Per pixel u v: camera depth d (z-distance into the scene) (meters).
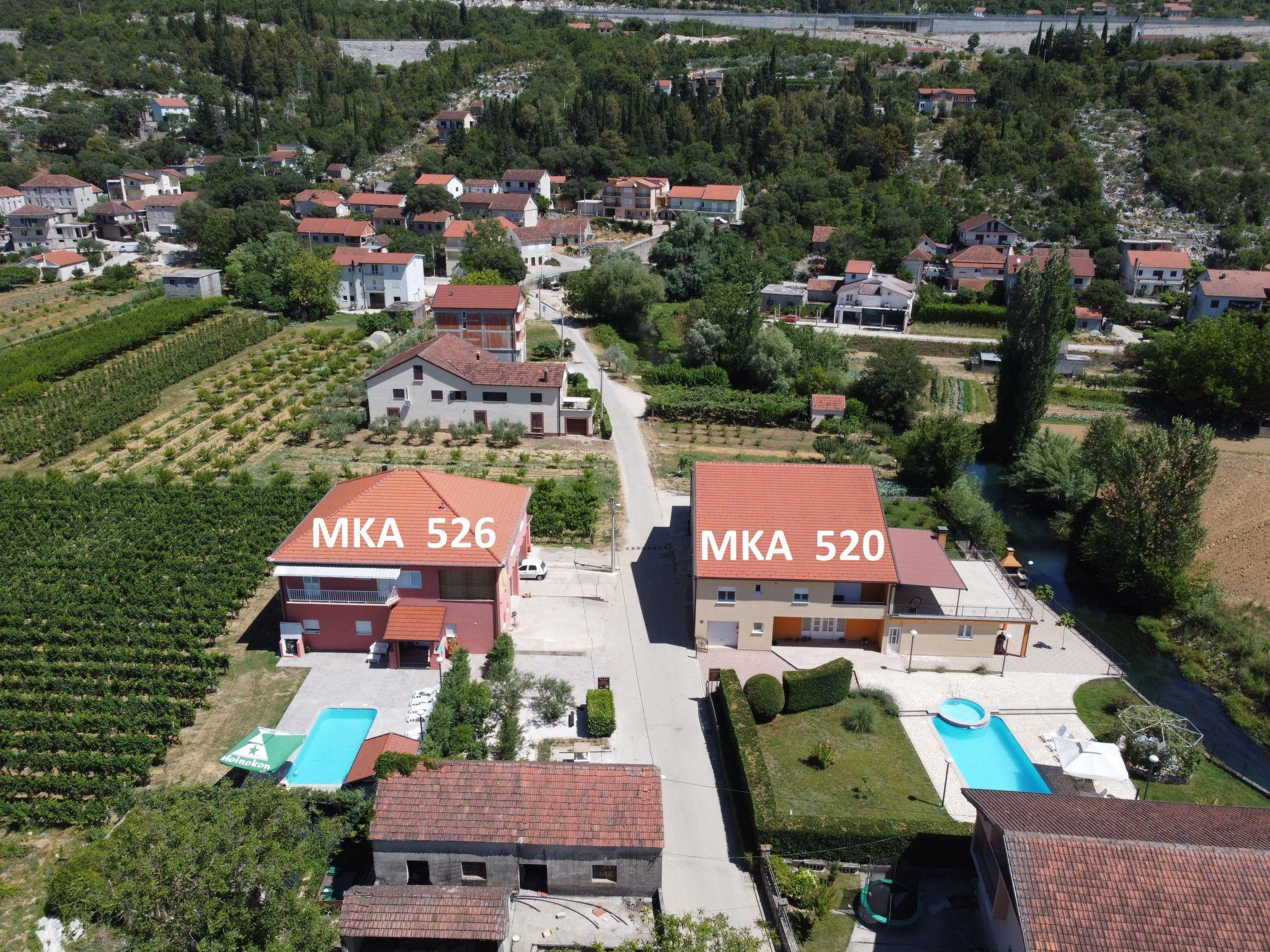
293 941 28.50
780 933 34.72
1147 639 61.38
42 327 125.44
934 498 77.81
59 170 191.25
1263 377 96.31
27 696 48.44
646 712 49.03
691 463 83.94
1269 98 190.50
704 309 116.94
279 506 71.81
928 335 132.75
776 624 56.34
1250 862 30.23
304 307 131.88
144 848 28.42
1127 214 166.50
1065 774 42.88
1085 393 110.88
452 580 52.88
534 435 91.19
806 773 44.47
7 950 34.38
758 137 194.12
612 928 34.94
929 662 54.72
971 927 35.56
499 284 119.50
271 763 40.59
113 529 68.38
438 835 35.28
